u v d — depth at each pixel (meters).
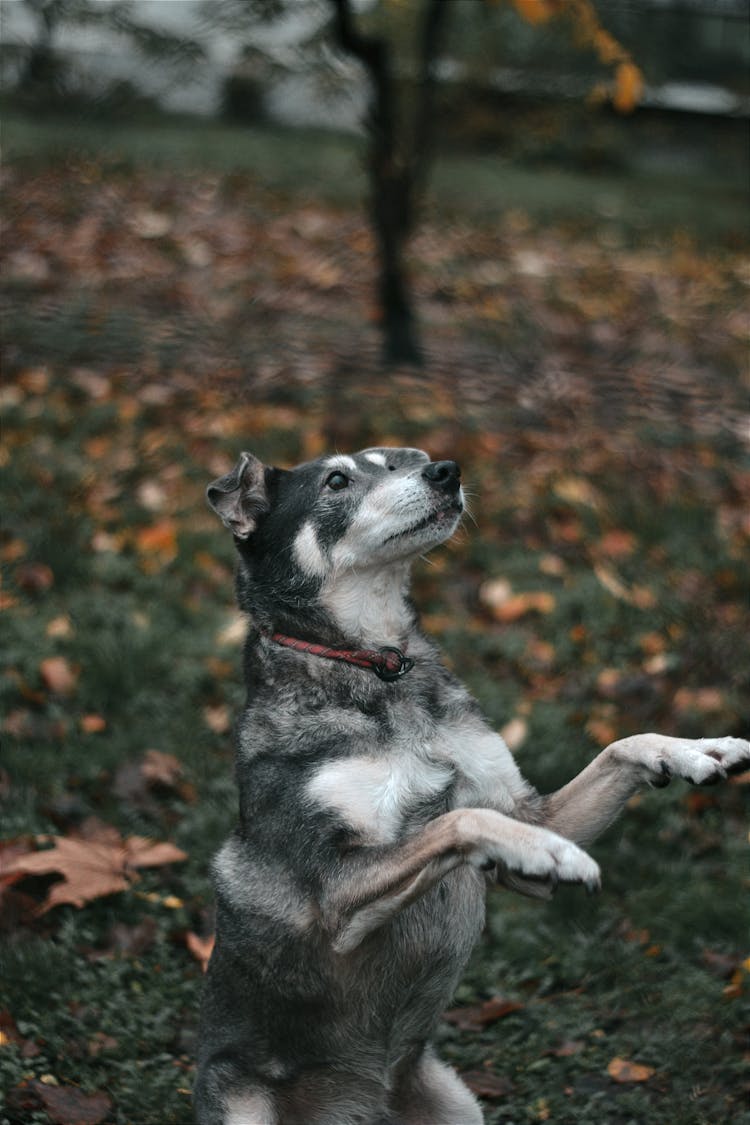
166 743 5.72
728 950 4.82
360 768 3.72
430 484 4.08
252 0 9.31
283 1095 3.89
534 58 14.78
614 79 14.73
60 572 6.85
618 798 3.85
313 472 4.24
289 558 4.13
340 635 4.07
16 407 8.52
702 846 5.40
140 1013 4.41
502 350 10.59
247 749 3.92
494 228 14.60
